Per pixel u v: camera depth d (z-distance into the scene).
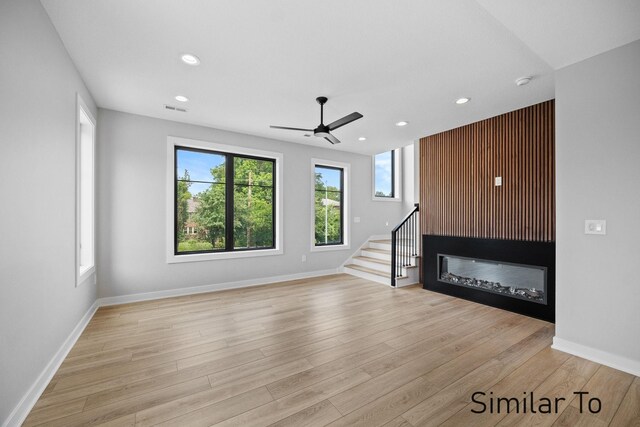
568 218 2.38
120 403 1.75
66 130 2.34
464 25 1.99
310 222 5.39
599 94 2.21
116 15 1.91
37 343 1.82
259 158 4.93
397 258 5.32
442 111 3.57
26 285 1.69
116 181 3.67
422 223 4.75
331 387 1.92
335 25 2.00
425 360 2.28
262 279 4.86
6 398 1.48
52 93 2.05
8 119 1.49
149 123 3.88
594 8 1.69
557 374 2.07
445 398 1.80
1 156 1.43
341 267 5.83
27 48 1.68
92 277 3.30
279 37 2.14
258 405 1.73
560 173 2.42
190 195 4.33
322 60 2.46
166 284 4.02
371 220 6.39
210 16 1.92
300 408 1.71
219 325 3.00
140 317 3.22
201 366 2.18
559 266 2.44
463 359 2.29
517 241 3.43
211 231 4.50
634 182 2.05
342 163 5.85
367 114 3.70
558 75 2.43
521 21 1.83
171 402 1.76
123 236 3.72
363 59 2.43
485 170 3.85
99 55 2.40
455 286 4.12
